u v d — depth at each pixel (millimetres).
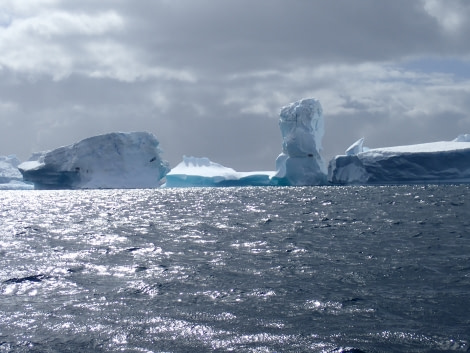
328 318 12750
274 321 12586
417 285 15938
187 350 10812
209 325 12352
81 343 11266
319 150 110188
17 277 17906
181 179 119625
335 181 104438
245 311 13484
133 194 96312
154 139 111438
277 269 19047
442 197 64938
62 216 47812
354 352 10516
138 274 18453
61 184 111438
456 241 25812
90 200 77062
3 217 47188
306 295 14984
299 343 11078
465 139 102875
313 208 51656
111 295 15312
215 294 15305
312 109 104750
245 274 18234
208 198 76062
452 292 14953
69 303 14422
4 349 10938
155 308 13867
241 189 112750
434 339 11133
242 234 30812
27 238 30141
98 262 21156
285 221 38594
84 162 106750
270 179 112062
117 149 108125
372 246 24531
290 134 105625
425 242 25562
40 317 13086
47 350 10883
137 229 34969
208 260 21375
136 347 11008
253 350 10750
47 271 19094
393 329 11812
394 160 92000
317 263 20125
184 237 29812
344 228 32938
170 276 18016
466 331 11578
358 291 15352
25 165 120375
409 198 63750
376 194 74750
